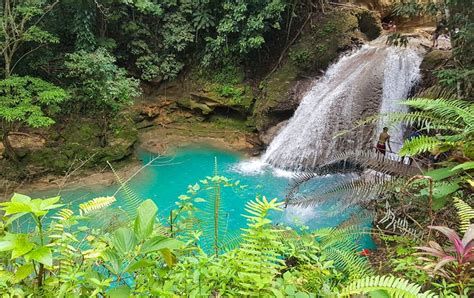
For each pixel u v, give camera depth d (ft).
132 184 32.76
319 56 43.27
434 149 11.38
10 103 30.48
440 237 9.81
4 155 33.06
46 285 6.93
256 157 39.93
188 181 33.78
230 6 43.98
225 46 46.19
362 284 6.45
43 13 35.50
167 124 47.57
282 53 46.32
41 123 30.12
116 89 35.94
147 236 6.96
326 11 46.80
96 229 8.68
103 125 38.47
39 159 33.99
